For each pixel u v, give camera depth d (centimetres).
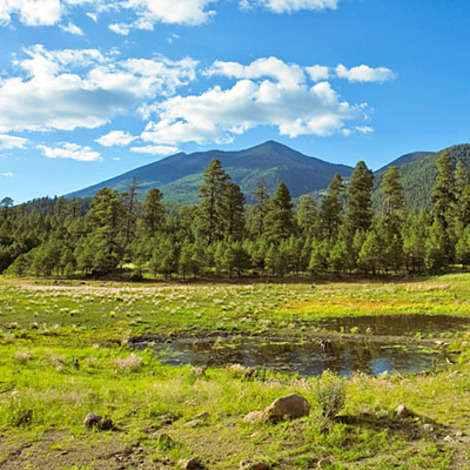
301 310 3647
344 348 2273
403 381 1326
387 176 9531
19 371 1302
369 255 7019
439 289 4778
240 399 1034
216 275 7362
